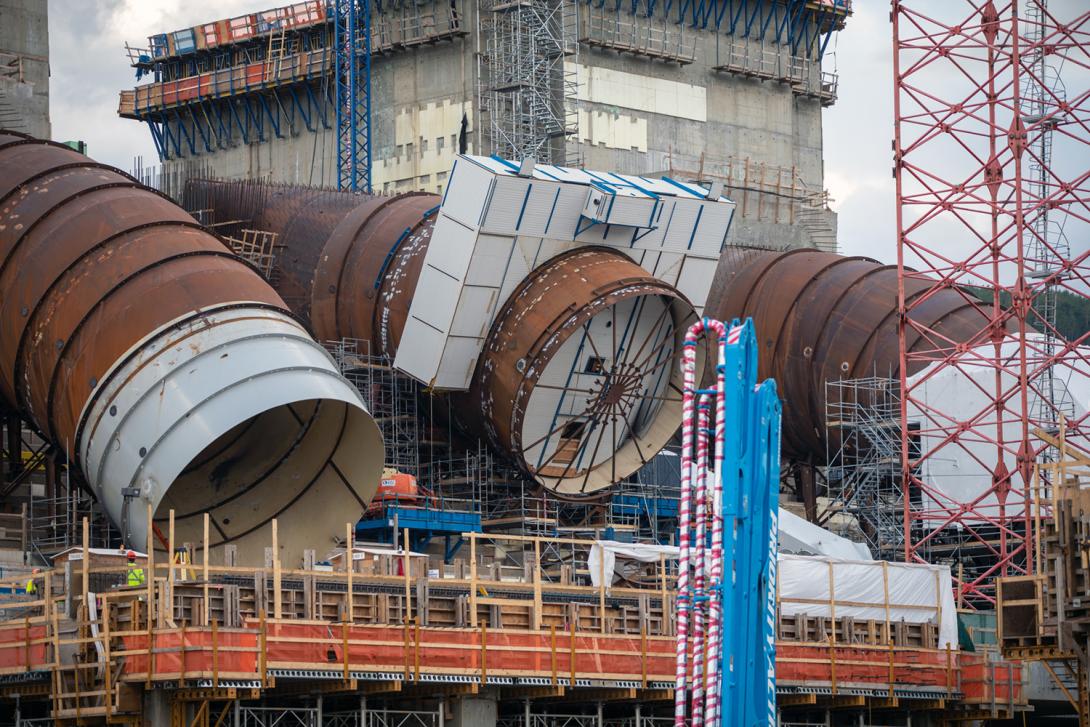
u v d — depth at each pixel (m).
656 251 171.12
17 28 182.00
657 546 142.12
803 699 139.88
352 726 127.56
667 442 177.00
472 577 126.50
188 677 111.88
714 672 97.44
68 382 147.12
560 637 128.88
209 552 148.75
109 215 152.00
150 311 146.00
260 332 145.88
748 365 99.81
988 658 150.25
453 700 125.62
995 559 181.75
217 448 152.75
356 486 151.75
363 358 177.25
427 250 169.62
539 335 164.12
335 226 189.75
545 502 175.50
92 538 160.12
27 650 118.25
